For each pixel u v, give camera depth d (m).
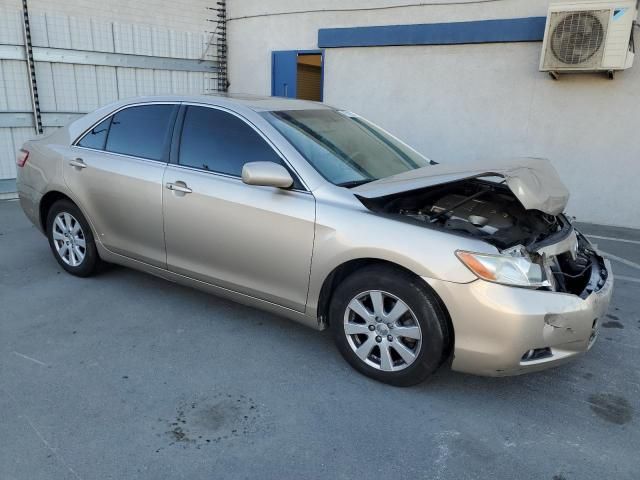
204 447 2.51
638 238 6.55
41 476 2.29
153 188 3.74
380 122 8.41
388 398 2.94
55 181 4.34
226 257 3.46
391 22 8.04
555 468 2.45
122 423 2.65
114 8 8.38
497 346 2.65
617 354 3.55
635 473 2.44
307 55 9.09
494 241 2.84
